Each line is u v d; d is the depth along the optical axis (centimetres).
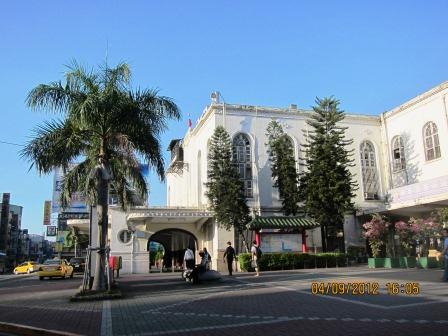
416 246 2720
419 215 3241
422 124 3303
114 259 2412
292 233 2848
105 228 1516
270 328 812
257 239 2795
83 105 1427
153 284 1939
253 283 1755
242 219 2938
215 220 3125
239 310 1049
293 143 3481
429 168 3206
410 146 3412
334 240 3356
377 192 3612
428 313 903
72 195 1827
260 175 3347
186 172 4306
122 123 1545
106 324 927
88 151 1662
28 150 1522
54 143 1538
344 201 2916
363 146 3684
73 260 4012
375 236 2734
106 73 1546
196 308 1118
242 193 2988
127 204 2031
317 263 2767
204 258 1934
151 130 1612
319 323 842
